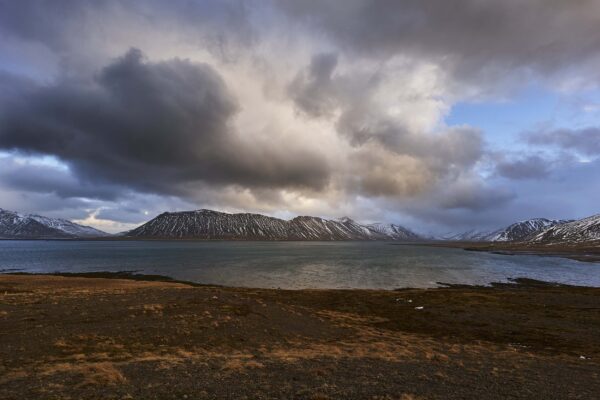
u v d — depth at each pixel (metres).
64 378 16.12
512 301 56.00
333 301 55.50
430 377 18.42
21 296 42.06
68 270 115.19
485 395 15.73
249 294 59.44
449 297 59.78
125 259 162.75
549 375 19.83
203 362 20.12
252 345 26.84
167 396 14.13
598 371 21.33
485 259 177.00
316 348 26.45
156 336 27.17
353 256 199.00
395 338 31.77
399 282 91.44
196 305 38.12
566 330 36.78
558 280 96.12
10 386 14.94
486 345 30.03
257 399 14.09
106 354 22.09
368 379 17.61
